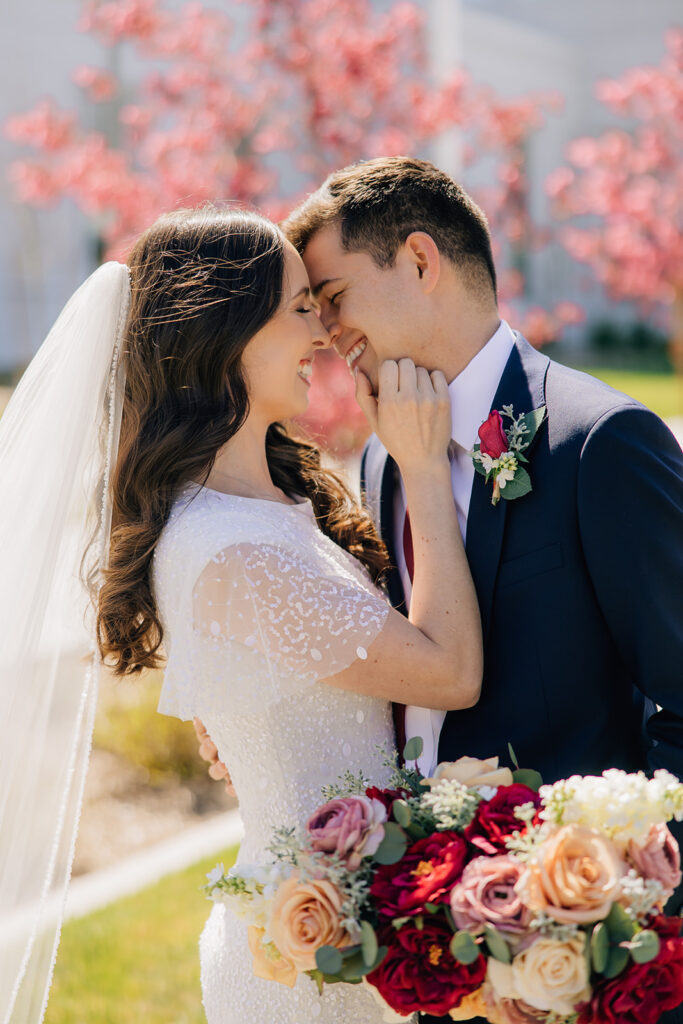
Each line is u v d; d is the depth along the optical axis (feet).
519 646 6.70
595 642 6.62
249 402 7.14
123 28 19.20
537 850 5.12
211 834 14.48
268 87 18.72
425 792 5.92
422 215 7.03
